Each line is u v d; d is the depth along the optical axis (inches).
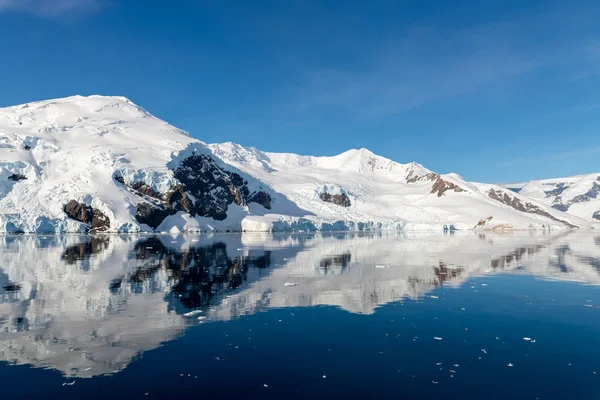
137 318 901.2
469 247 3048.7
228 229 6195.9
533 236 5187.0
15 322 862.5
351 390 555.8
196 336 779.4
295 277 1486.2
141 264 1839.3
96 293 1167.6
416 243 3563.0
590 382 582.9
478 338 780.0
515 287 1299.2
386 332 813.9
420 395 541.3
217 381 581.9
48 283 1323.8
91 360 657.0
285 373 611.8
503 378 597.3
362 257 2220.7
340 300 1094.4
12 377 590.6
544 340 768.9
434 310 991.0
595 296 1159.0
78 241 3410.4
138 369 621.9
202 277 1475.1
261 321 886.4
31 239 3646.7
